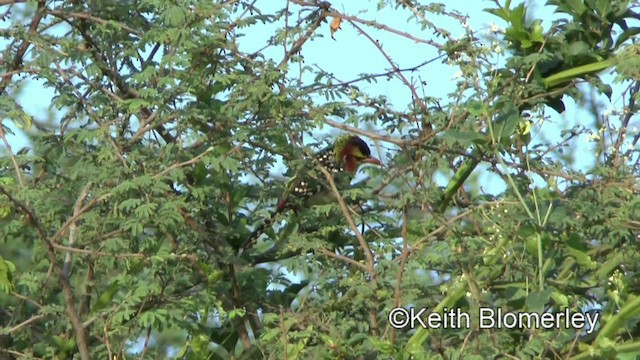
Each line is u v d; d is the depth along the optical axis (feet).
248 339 45.39
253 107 43.42
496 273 42.27
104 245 42.14
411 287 42.19
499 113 43.57
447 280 43.65
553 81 45.52
